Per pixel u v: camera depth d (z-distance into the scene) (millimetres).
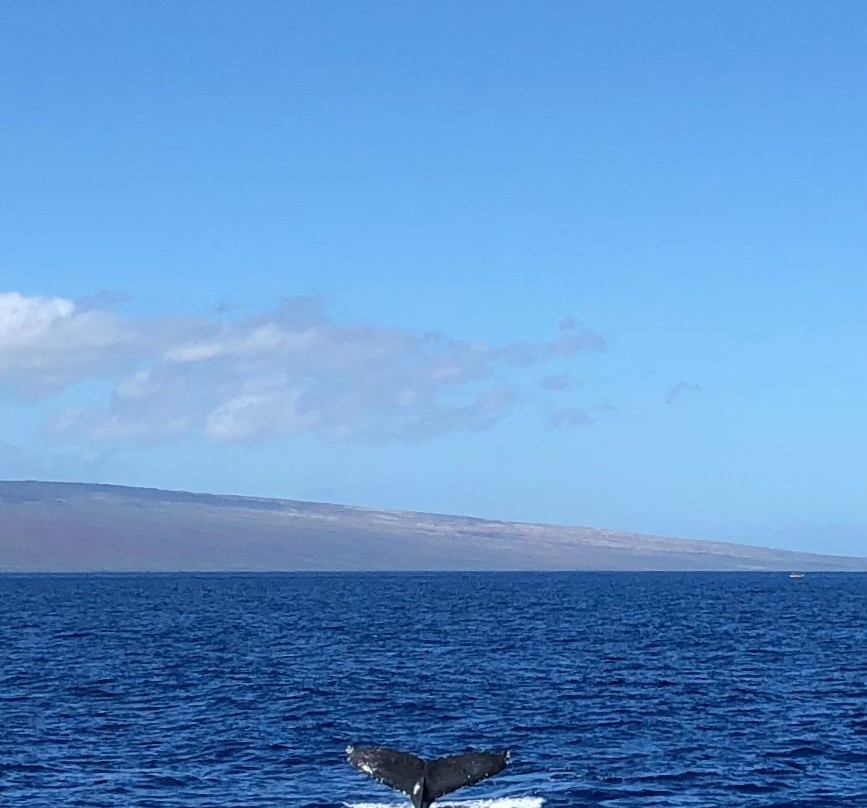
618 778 45688
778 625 134375
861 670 83062
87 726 57406
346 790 43750
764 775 46500
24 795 43031
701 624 135875
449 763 26297
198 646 103375
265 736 54625
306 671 81625
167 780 45438
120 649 100250
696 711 62375
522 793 43188
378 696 68062
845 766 48312
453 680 76125
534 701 66000
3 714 61281
